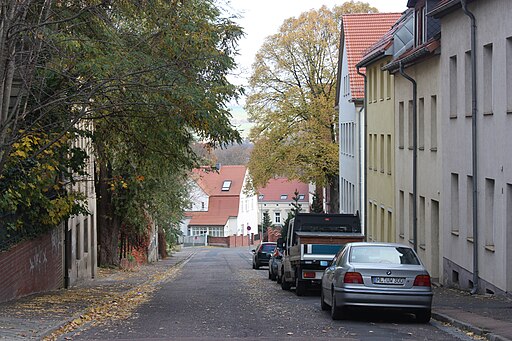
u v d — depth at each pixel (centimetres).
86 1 1739
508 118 1878
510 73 1888
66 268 2739
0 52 1440
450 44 2448
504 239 1906
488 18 2020
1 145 1525
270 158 5903
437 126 2653
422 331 1385
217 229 12056
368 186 4369
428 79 2777
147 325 1484
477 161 2130
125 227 4675
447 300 1908
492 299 1898
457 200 2469
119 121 2200
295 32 5906
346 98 5406
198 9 1878
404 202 3294
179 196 4484
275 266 3238
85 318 1597
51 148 1992
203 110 1844
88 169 3531
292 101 5891
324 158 5878
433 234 2773
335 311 1554
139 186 3928
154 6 1750
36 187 1947
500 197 1938
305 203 13512
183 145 2327
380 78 3912
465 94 2292
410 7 3091
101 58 1675
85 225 3438
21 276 2006
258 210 13988
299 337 1291
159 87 1734
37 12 1688
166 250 7481
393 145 3531
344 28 5484
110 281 3288
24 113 1627
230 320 1576
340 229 2706
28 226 2062
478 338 1273
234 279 3569
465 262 2295
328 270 1717
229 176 12575
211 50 1867
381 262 1551
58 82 1891
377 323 1521
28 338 1228
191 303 2048
